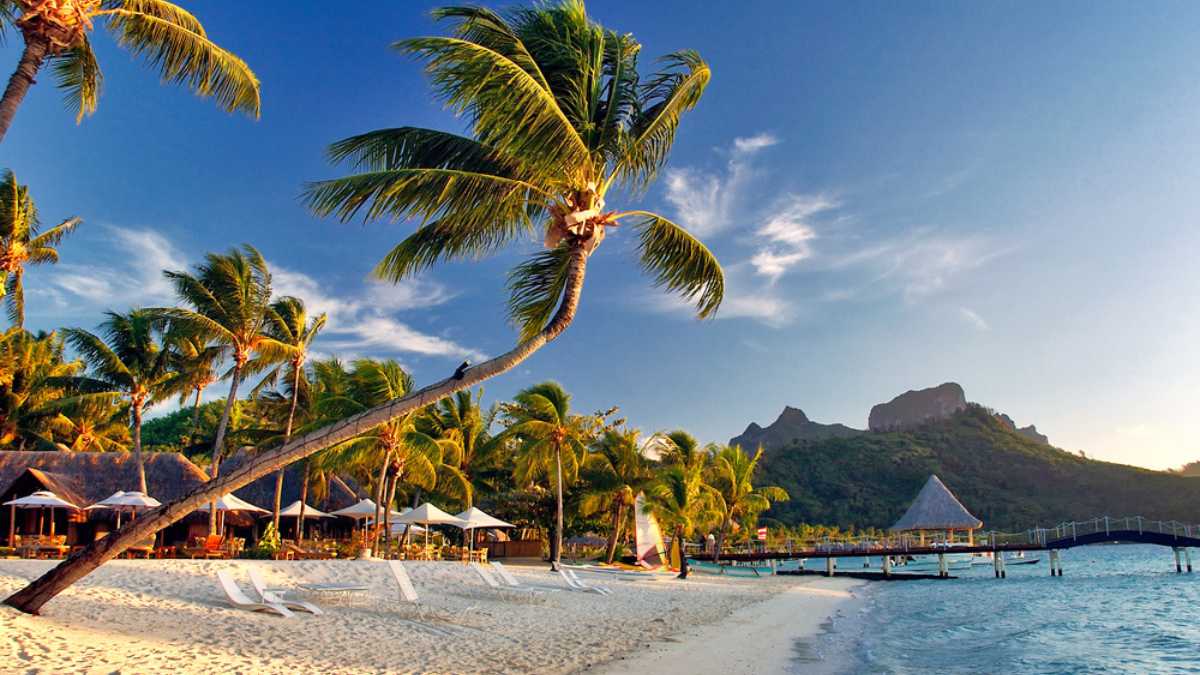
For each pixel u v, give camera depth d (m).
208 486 9.73
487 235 12.12
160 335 26.81
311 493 36.81
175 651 9.98
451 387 10.13
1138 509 123.19
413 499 46.62
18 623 9.49
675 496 36.81
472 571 21.95
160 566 16.62
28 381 39.44
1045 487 137.25
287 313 29.64
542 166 10.08
